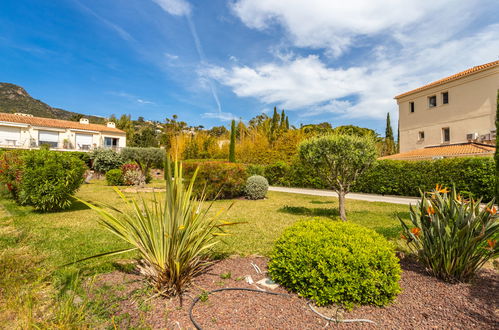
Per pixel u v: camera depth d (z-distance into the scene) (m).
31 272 3.71
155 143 49.25
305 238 3.24
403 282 3.42
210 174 13.41
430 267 3.63
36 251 4.71
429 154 19.94
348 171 8.07
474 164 12.75
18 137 33.62
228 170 13.84
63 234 6.05
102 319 2.53
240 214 9.10
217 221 3.67
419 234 3.75
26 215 8.31
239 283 3.39
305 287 2.95
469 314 2.61
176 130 41.56
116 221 3.21
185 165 13.74
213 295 3.03
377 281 2.75
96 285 3.31
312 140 8.27
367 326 2.41
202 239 3.35
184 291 3.11
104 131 39.97
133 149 22.31
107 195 13.71
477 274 3.71
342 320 2.50
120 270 3.88
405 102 28.08
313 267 2.97
